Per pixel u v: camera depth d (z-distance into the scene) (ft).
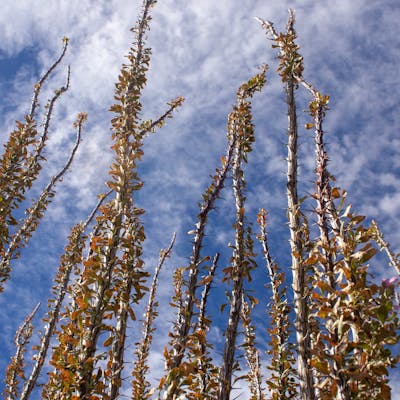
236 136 19.34
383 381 9.08
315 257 11.40
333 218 11.39
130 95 19.58
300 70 18.40
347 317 9.77
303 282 13.79
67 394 12.33
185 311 14.84
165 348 13.87
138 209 17.31
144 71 20.70
